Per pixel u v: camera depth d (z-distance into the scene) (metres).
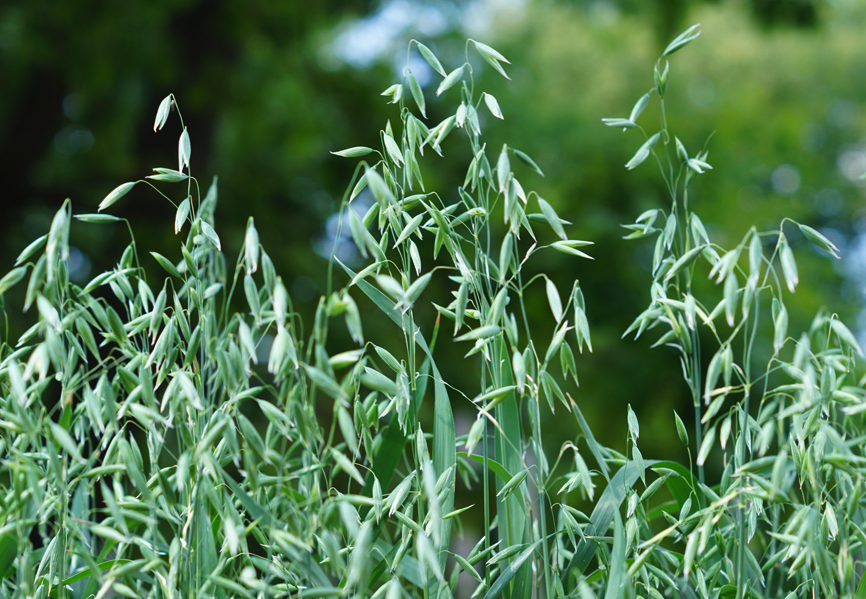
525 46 12.82
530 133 9.99
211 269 2.19
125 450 2.07
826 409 2.09
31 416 2.09
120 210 7.59
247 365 2.08
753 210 10.29
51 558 2.12
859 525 2.18
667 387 8.67
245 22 7.90
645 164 9.35
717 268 2.08
